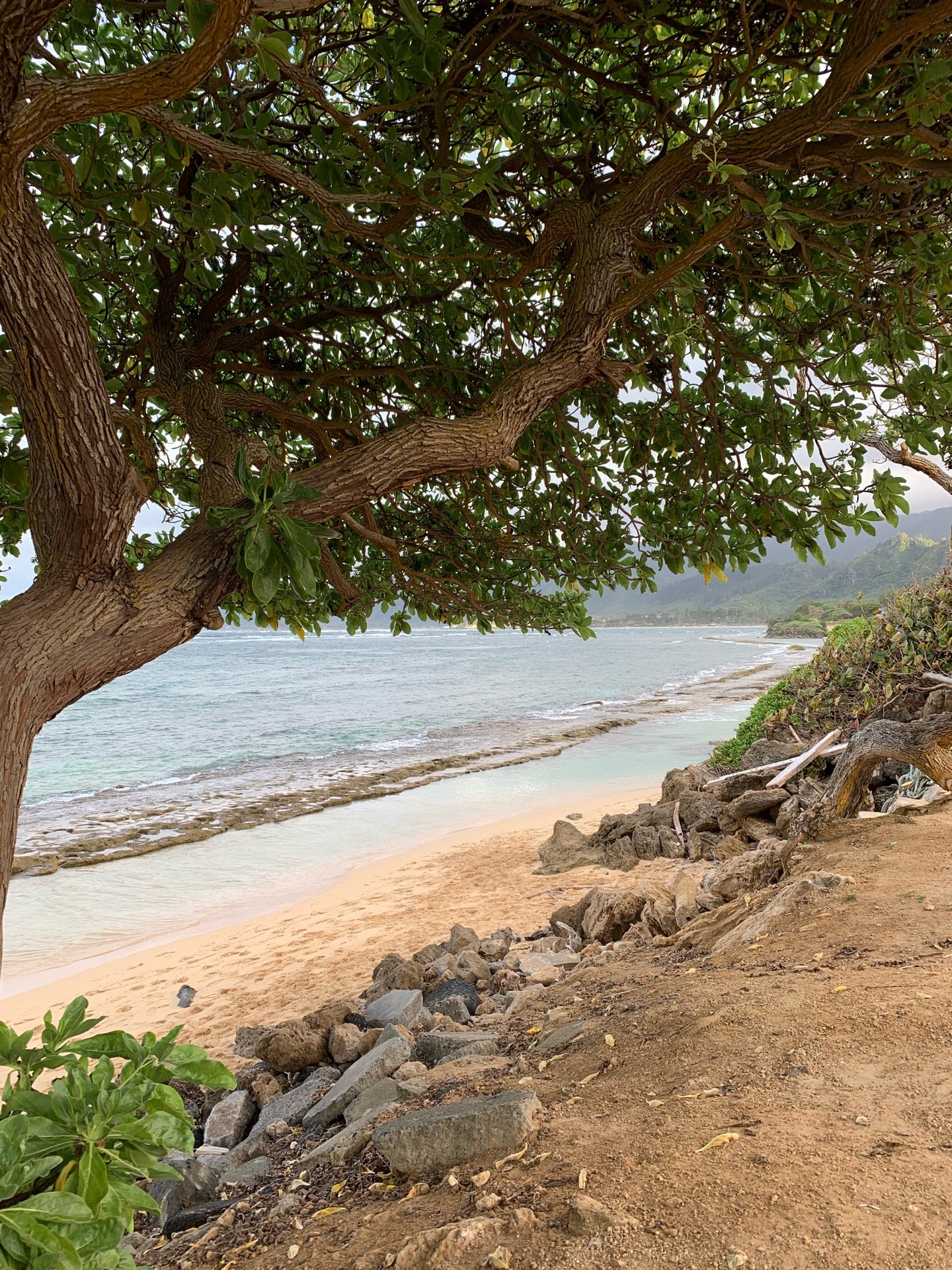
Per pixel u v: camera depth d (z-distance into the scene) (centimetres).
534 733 3472
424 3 339
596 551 541
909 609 1023
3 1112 149
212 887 1512
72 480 198
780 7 334
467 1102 318
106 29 369
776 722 1281
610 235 318
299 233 452
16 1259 122
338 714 4559
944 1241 183
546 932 945
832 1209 200
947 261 343
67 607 199
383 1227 259
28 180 319
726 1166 227
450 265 471
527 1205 233
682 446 496
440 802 2161
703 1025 341
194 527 234
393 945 1070
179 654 13062
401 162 314
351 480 253
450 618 612
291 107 418
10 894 1488
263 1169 427
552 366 297
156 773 2819
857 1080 270
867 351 412
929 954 376
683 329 337
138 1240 386
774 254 424
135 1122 145
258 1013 908
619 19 314
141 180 313
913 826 625
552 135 439
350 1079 503
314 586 211
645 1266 192
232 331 480
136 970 1109
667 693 5356
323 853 1706
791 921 484
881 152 309
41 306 187
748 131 294
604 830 1372
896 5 279
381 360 558
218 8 157
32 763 3116
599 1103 308
